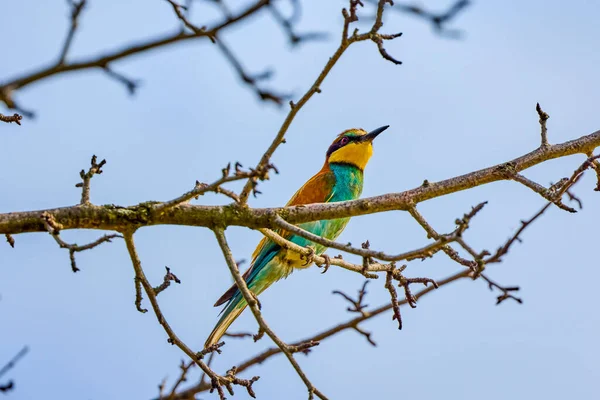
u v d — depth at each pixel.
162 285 10.48
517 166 10.94
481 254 8.66
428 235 10.78
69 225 10.15
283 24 6.24
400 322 10.85
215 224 10.44
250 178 9.27
